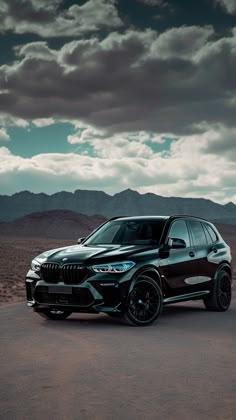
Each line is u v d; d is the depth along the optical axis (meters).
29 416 4.48
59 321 10.20
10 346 7.57
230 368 6.23
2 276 25.69
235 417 4.46
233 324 9.82
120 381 5.61
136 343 7.81
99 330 9.06
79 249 10.25
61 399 4.96
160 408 4.70
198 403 4.84
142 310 9.62
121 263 9.50
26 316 10.90
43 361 6.57
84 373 5.95
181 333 8.77
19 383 5.53
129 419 4.41
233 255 57.06
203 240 11.80
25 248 69.25
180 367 6.27
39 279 9.91
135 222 11.11
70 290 9.50
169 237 10.68
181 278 10.74
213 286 11.76
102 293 9.38
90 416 4.48
